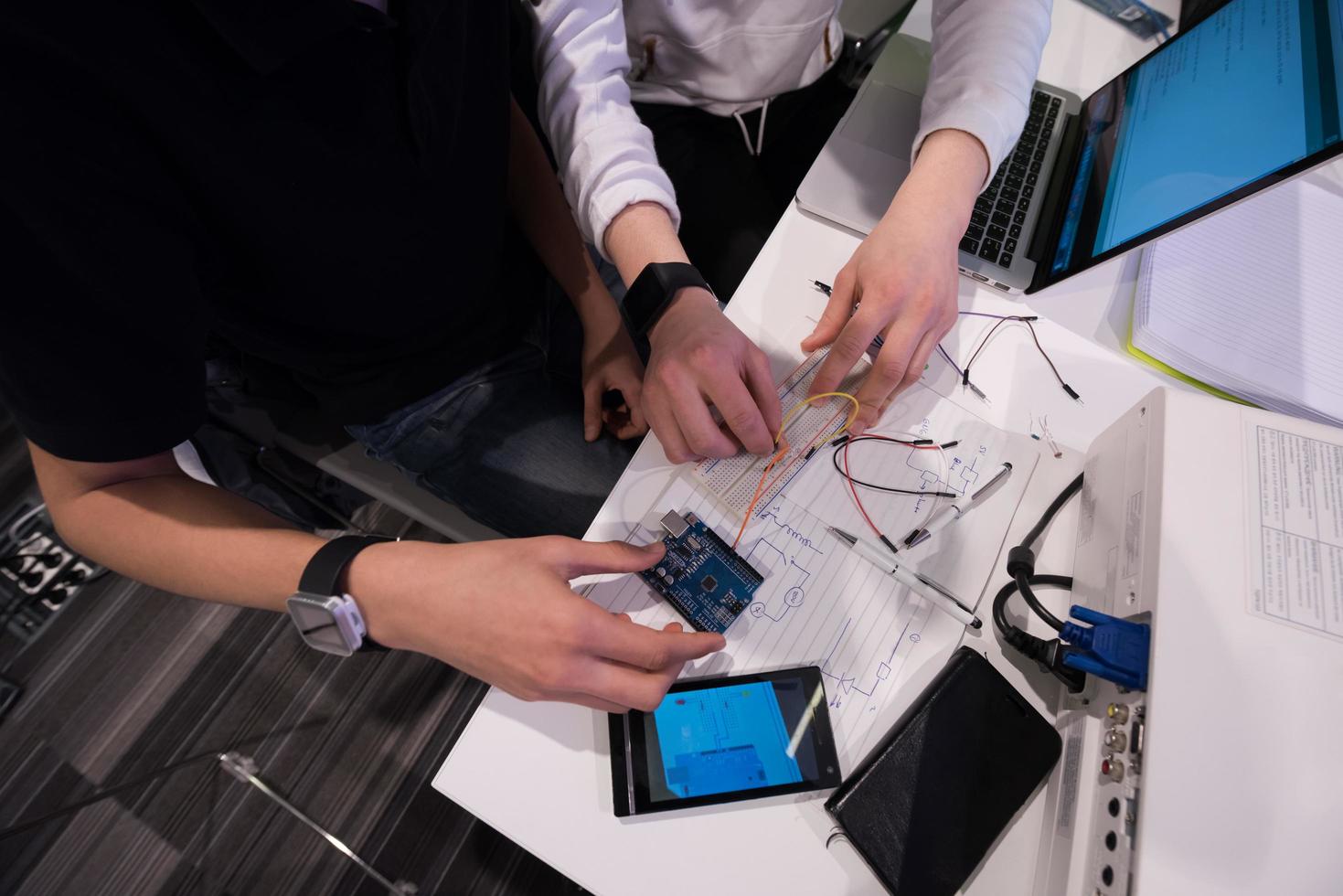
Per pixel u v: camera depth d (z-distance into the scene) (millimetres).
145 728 1459
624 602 735
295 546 678
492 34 785
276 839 1384
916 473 809
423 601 623
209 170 618
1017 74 903
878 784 651
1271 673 560
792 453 801
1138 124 926
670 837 654
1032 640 678
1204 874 507
